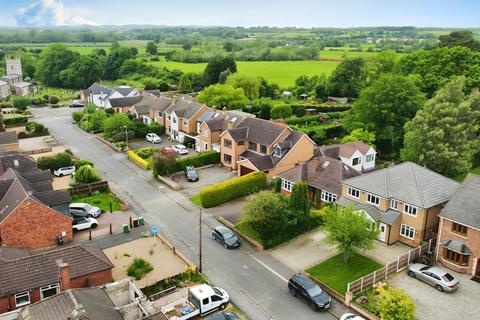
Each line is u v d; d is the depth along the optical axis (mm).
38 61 196875
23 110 122812
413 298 39531
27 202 47156
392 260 46156
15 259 38812
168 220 56250
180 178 70750
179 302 39094
